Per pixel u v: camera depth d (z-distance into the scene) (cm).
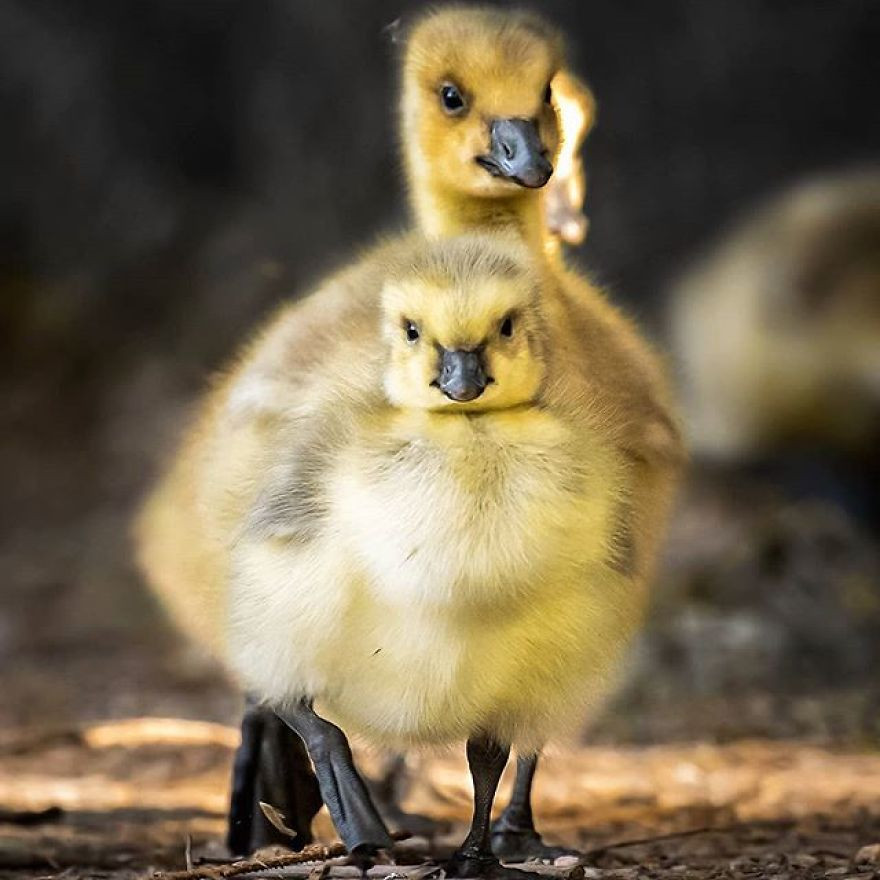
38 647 1886
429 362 862
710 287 2305
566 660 880
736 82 2595
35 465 2589
